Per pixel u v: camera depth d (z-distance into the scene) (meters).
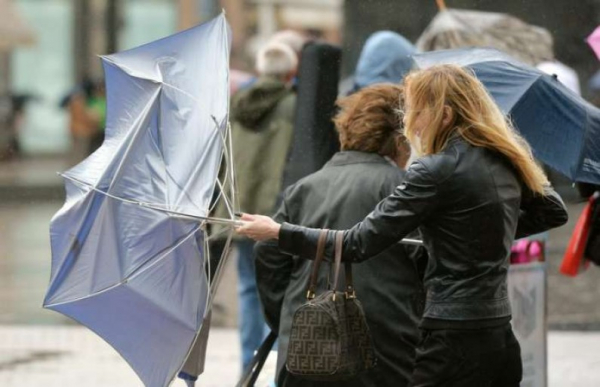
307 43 17.72
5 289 29.62
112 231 10.49
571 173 11.93
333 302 10.45
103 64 11.05
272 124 19.00
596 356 22.22
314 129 17.52
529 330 15.02
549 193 10.80
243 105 19.02
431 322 10.15
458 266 10.10
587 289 29.53
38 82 70.06
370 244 10.22
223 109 11.05
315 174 11.91
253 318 18.61
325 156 17.48
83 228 10.49
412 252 11.44
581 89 34.53
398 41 17.48
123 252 10.51
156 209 10.49
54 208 52.50
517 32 17.66
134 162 10.63
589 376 20.56
